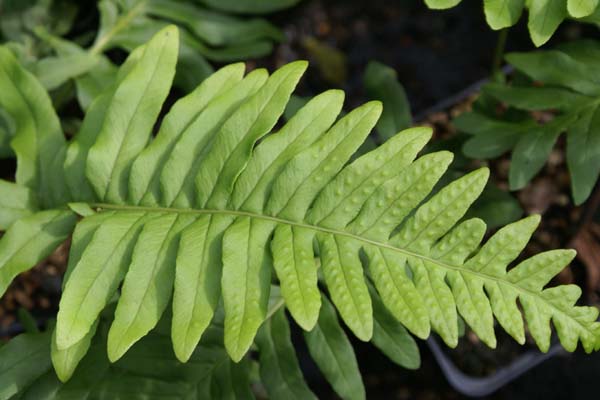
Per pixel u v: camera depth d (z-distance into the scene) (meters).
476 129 0.73
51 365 0.66
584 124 0.70
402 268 0.60
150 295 0.61
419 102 0.93
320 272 0.69
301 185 0.61
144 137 0.65
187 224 0.63
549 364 0.86
